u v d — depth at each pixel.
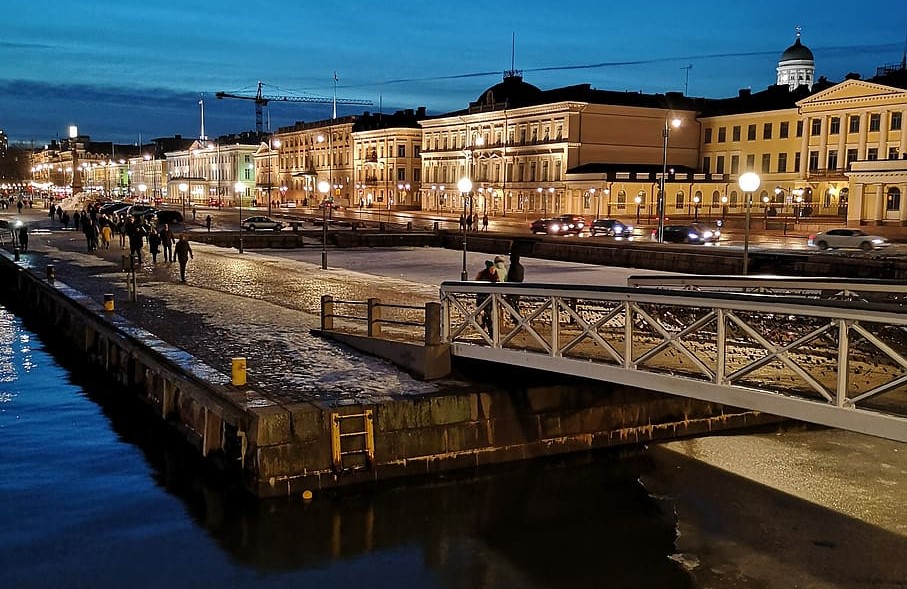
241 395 13.60
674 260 37.03
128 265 26.06
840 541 12.14
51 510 12.86
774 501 13.52
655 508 13.20
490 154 90.56
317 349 17.34
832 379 10.67
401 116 116.56
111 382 20.53
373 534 12.07
